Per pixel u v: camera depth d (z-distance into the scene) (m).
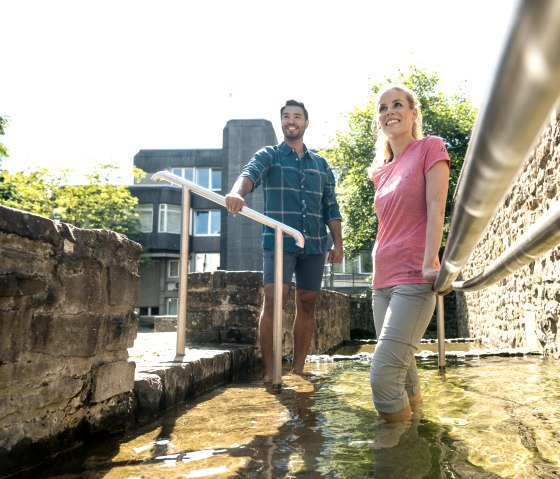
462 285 1.65
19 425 1.58
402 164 2.32
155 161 31.95
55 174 23.22
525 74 0.20
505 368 3.74
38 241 1.68
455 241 0.62
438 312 3.78
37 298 1.67
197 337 4.62
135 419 2.19
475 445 1.69
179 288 3.30
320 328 7.42
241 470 1.50
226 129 29.41
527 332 5.45
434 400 2.52
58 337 1.76
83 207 24.33
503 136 0.25
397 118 2.36
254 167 3.53
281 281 3.23
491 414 2.16
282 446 1.75
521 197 5.41
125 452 1.76
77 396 1.86
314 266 3.79
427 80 18.02
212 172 31.61
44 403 1.69
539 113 0.22
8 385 1.54
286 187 3.69
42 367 1.69
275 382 3.09
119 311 2.16
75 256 1.87
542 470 1.43
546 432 1.84
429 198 2.14
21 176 21.59
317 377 3.52
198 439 1.90
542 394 2.61
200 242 30.75
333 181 4.03
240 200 3.19
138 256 2.35
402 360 2.10
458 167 15.85
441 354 3.76
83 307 1.91
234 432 1.99
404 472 1.44
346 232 18.61
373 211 17.78
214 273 4.63
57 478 1.50
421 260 2.16
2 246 1.54
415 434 1.85
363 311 14.35
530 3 0.17
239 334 4.48
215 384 3.23
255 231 27.48
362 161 18.31
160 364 2.74
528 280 5.36
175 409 2.50
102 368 2.00
